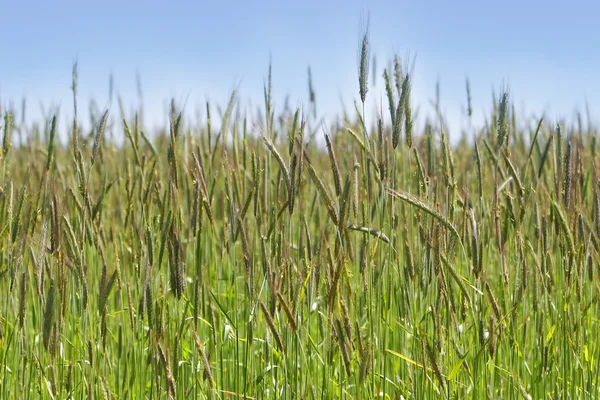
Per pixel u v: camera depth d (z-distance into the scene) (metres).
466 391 2.87
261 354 2.95
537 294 2.86
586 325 3.03
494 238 3.06
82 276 2.78
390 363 2.95
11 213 2.76
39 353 2.92
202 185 2.75
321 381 2.93
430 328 2.96
